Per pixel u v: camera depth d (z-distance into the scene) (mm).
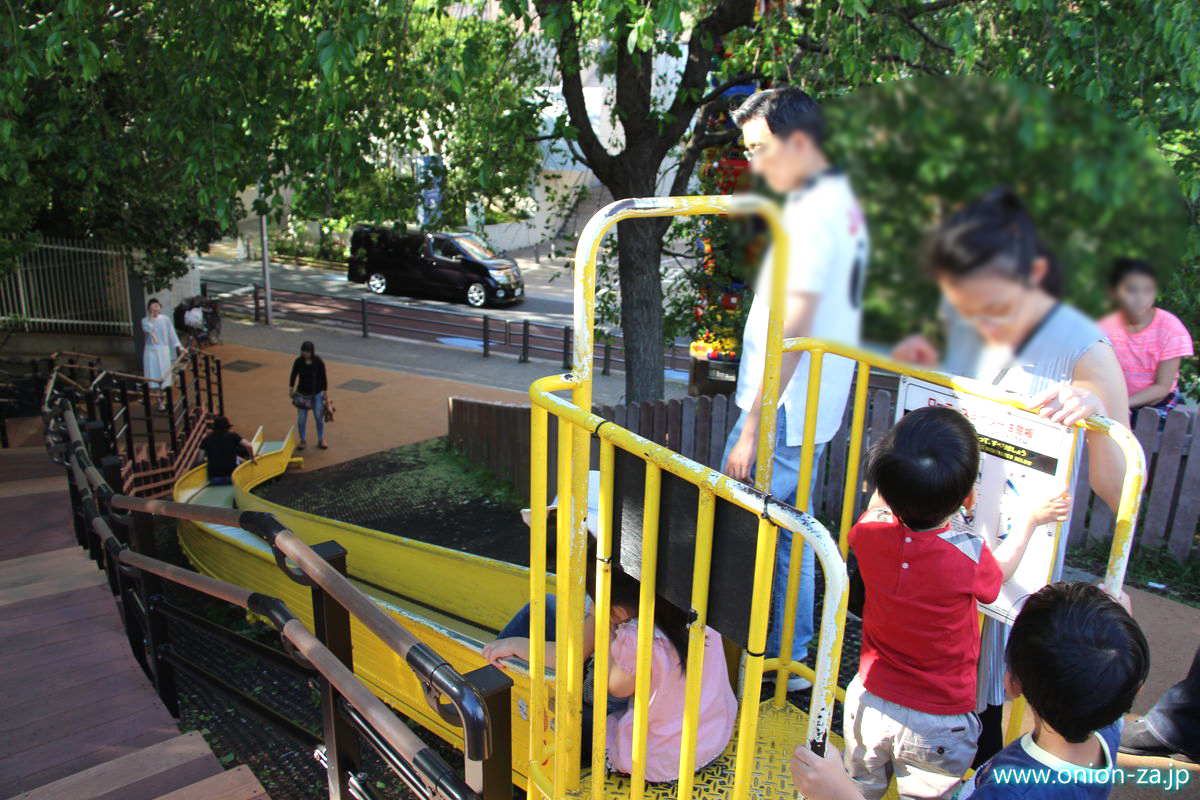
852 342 895
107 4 6883
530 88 9430
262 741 4215
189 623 3736
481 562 4477
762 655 1528
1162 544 4965
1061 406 2098
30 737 3582
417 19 7859
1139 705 3402
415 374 16750
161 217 13688
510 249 33281
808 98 2041
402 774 2334
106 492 4527
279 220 8203
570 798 2211
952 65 6867
